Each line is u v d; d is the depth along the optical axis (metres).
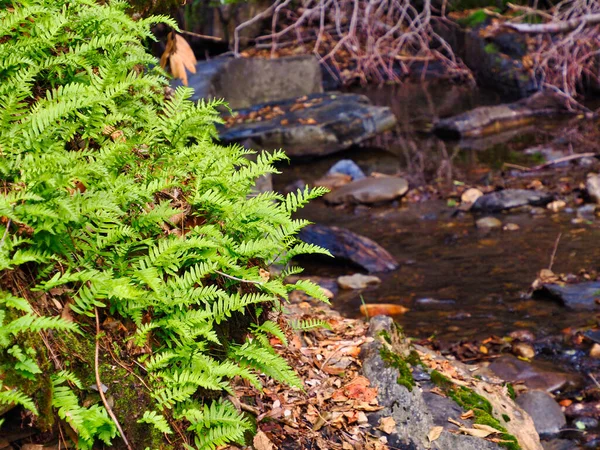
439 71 19.95
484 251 9.24
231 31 19.33
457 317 7.52
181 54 5.98
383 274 8.73
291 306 5.36
